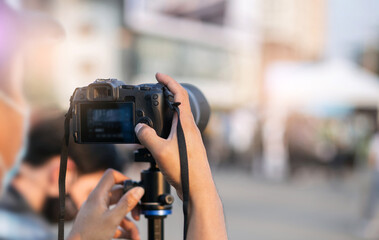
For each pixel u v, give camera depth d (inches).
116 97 39.8
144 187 43.6
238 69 714.8
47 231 46.7
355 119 498.3
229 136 555.5
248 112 548.4
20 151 44.3
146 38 529.0
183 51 590.2
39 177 45.9
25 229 44.8
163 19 552.4
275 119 471.2
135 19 502.9
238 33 762.8
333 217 268.1
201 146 36.8
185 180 34.6
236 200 321.4
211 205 35.4
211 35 642.2
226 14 773.9
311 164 457.4
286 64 469.7
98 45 444.1
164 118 39.4
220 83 660.1
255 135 482.3
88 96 40.1
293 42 1000.9
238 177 456.8
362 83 446.3
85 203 42.5
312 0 1160.2
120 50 484.7
